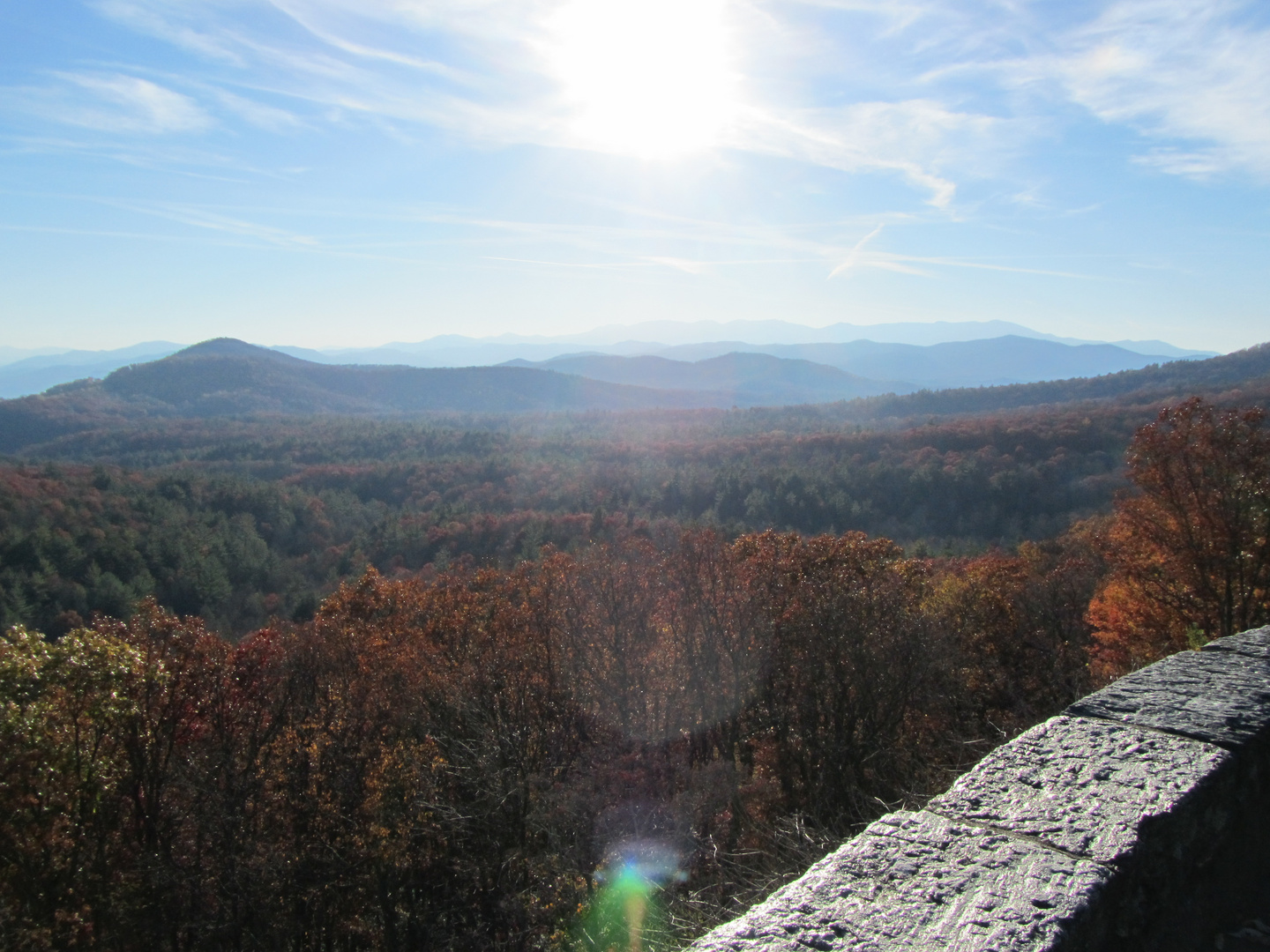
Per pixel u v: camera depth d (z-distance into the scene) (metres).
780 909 1.75
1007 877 1.82
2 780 9.37
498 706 13.08
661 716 13.55
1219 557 11.99
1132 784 2.21
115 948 10.64
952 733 9.63
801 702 12.41
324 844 12.13
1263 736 2.54
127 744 11.16
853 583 13.46
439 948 10.77
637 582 14.28
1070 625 18.23
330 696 14.03
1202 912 2.18
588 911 7.82
